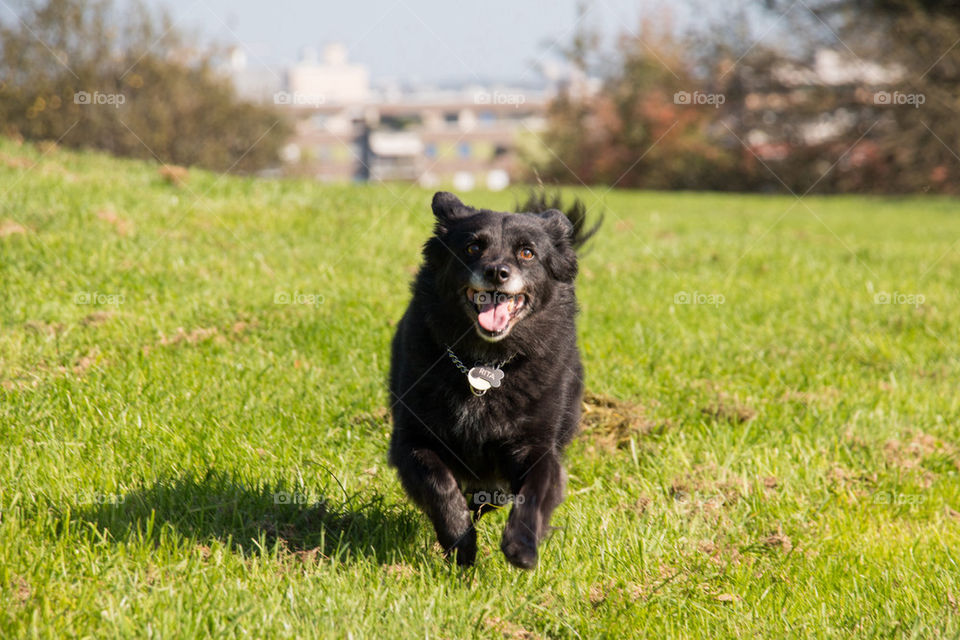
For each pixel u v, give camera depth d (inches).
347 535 150.1
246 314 257.8
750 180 1211.2
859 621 136.8
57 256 281.6
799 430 209.6
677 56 1259.8
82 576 125.3
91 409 180.7
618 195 898.7
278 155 1190.9
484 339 153.9
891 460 200.4
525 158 1385.3
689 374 241.8
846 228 590.9
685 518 166.4
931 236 554.9
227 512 149.2
